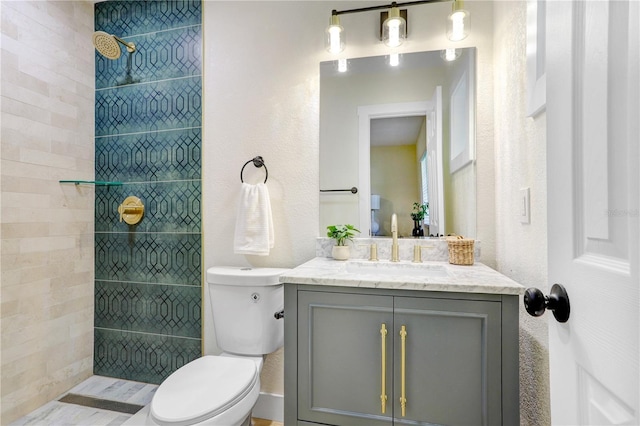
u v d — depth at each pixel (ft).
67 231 5.94
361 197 5.31
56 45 5.76
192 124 5.93
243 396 3.80
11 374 5.05
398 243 5.09
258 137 5.65
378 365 3.49
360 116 5.32
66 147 5.92
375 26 5.27
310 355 3.66
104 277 6.37
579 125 1.70
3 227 4.97
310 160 5.46
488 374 3.21
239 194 5.70
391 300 3.46
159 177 6.08
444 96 5.06
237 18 5.75
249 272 5.03
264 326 4.81
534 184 3.46
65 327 5.89
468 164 4.96
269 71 5.63
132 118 6.25
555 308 1.88
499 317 3.20
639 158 1.28
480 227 4.90
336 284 3.55
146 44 6.20
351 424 3.54
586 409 1.64
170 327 6.01
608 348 1.45
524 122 3.72
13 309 5.09
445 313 3.32
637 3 1.30
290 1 5.56
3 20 4.96
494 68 4.83
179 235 5.97
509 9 4.18
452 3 5.02
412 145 5.16
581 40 1.68
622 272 1.37
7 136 5.03
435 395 3.34
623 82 1.37
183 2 6.01
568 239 1.79
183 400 3.58
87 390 5.90
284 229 5.53
